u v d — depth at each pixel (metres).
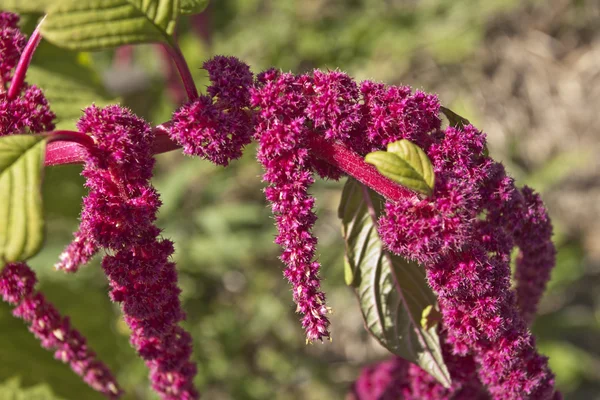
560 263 1.26
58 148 0.49
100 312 0.75
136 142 0.48
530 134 1.50
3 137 0.45
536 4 1.51
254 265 1.18
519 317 0.50
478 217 0.52
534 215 0.52
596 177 1.51
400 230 0.48
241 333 1.13
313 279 0.48
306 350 1.20
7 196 0.44
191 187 1.17
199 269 1.11
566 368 1.17
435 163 0.49
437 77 1.42
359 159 0.49
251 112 0.49
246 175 1.20
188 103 0.48
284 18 1.31
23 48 0.51
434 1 1.39
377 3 1.37
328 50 1.29
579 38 1.55
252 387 1.12
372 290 0.56
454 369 0.55
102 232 0.48
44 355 0.69
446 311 0.50
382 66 1.34
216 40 1.28
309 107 0.49
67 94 0.63
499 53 1.48
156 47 0.97
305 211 0.48
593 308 1.35
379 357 1.25
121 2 0.46
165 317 0.50
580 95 1.52
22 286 0.52
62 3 0.45
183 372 0.53
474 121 1.36
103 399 0.69
